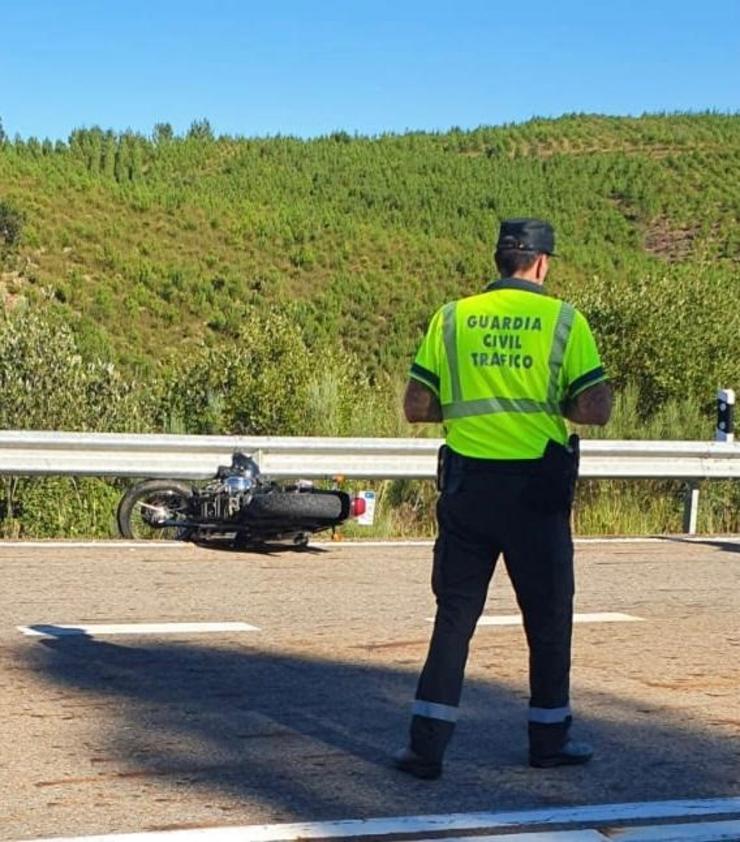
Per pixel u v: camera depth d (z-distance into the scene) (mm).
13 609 8234
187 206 71875
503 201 101562
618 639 8031
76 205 66312
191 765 5340
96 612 8227
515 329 5125
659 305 17906
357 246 73438
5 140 97250
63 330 14859
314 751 5566
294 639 7695
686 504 13648
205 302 56219
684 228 95938
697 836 4719
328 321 58969
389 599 8984
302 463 12031
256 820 4719
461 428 5164
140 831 4578
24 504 12406
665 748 5805
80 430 13984
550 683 5395
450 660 5215
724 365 17703
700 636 8188
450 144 130000
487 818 4809
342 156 116750
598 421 5117
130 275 57344
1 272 53594
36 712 6016
